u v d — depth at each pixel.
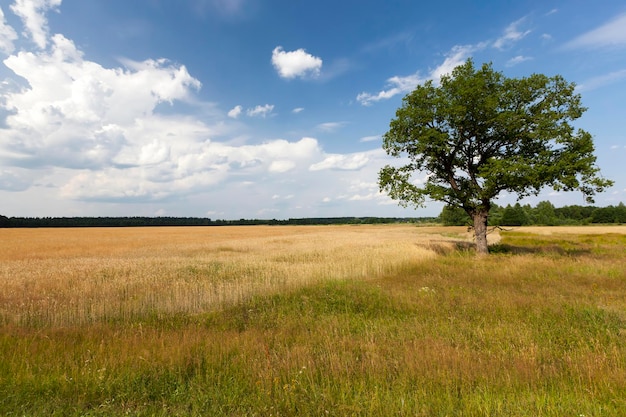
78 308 10.11
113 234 70.62
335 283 13.34
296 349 6.11
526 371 5.04
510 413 3.94
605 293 10.70
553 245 31.50
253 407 4.27
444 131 22.64
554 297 10.16
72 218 160.75
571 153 20.38
